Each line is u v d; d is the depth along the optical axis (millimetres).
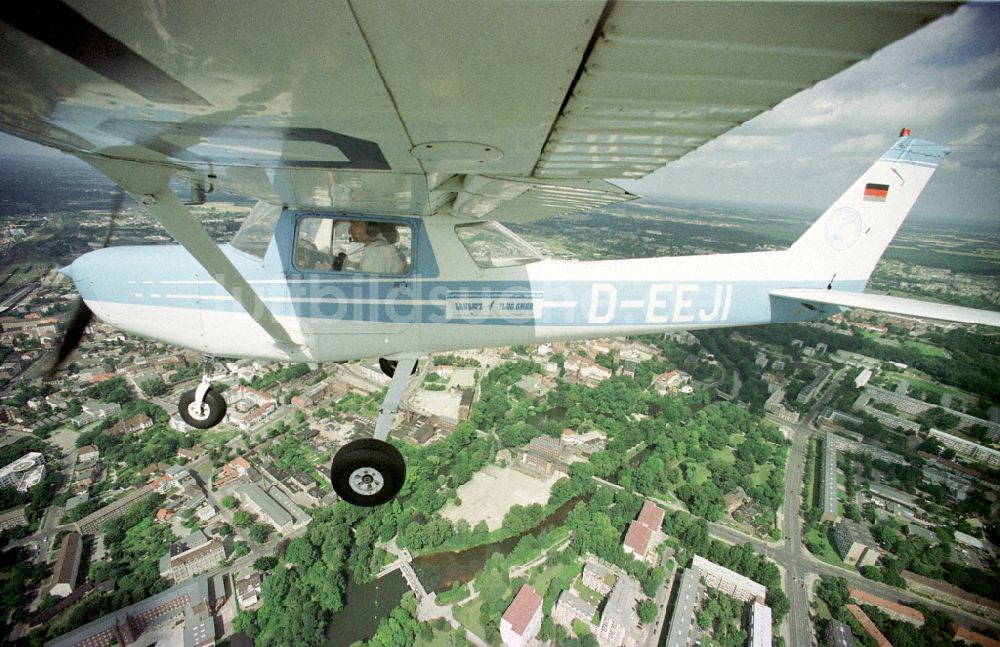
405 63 1191
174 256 4629
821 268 6777
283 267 4418
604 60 1179
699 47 1106
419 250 4535
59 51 1238
